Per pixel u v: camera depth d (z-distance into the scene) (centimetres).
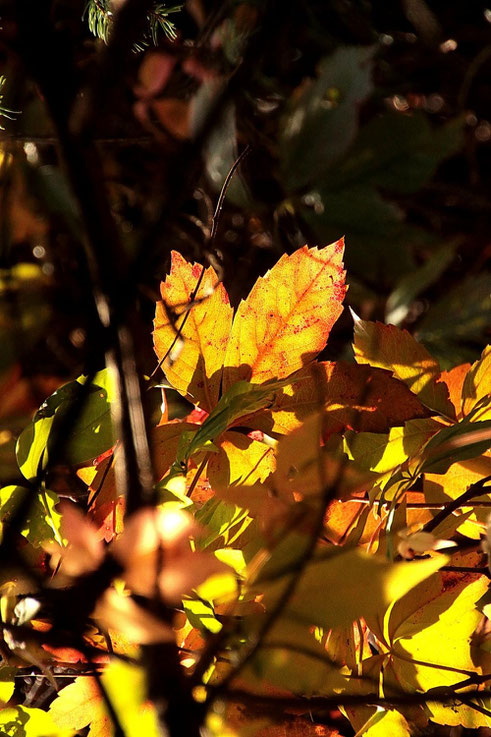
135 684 118
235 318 133
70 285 154
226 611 125
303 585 118
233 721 124
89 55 145
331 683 121
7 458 136
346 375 131
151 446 122
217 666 125
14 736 128
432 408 133
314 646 121
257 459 130
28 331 142
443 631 128
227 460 130
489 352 133
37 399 135
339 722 131
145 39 146
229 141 147
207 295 133
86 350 130
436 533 129
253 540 127
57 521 128
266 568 119
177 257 134
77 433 129
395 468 129
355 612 118
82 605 111
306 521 120
